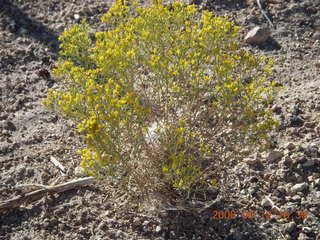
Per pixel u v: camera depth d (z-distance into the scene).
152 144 0.62
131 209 0.63
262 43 0.97
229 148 0.68
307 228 0.58
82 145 0.75
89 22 1.05
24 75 0.91
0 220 0.63
